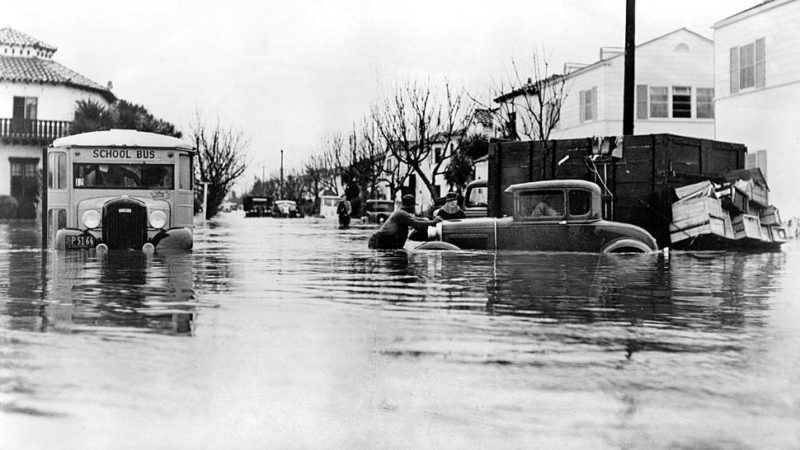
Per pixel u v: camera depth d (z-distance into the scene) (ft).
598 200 47.29
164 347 17.17
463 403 12.89
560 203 47.60
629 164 57.67
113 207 52.60
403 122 169.89
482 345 17.42
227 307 23.50
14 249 55.62
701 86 134.92
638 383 14.11
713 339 18.25
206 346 17.30
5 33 155.53
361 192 233.76
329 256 48.11
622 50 137.49
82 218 52.39
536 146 61.00
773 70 93.61
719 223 56.08
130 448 11.06
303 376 14.58
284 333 18.95
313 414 12.30
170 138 54.75
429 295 26.68
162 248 53.52
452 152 172.65
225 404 12.94
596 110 135.85
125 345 17.38
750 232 56.85
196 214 199.00
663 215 56.85
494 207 63.52
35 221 140.87
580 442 11.13
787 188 91.56
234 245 65.62
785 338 18.44
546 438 11.27
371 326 19.94
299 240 77.41
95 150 52.90
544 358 16.10
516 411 12.47
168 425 11.94
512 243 48.62
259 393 13.56
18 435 11.56
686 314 22.25
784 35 91.71
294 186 393.29
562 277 33.09
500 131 157.58
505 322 20.61
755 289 29.12
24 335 18.51
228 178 242.17
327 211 240.73
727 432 11.51
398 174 206.59
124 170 53.47
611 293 27.40
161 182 53.88
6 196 144.66
